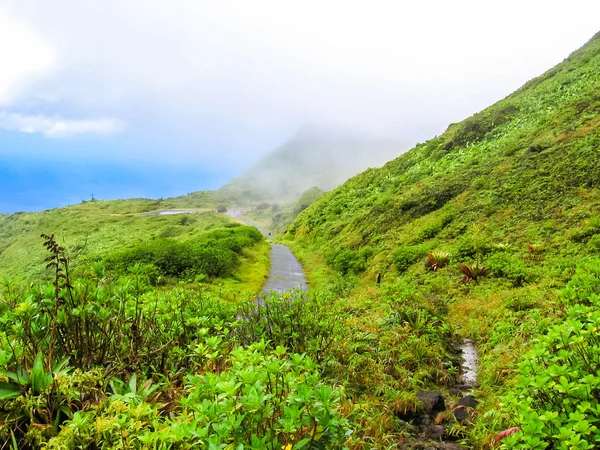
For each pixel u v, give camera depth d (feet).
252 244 103.04
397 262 55.26
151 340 11.63
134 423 6.24
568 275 31.37
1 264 184.96
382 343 20.44
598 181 51.49
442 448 11.94
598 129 61.77
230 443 6.04
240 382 6.83
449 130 133.49
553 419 7.48
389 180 122.93
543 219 50.47
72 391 7.20
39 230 254.88
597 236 39.37
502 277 37.40
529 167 64.49
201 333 11.09
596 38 131.13
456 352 22.02
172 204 450.71
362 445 10.75
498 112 110.52
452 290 37.68
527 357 9.53
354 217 105.60
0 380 7.16
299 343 16.10
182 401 7.23
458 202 68.08
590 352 9.36
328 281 60.13
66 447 5.83
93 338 9.87
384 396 14.93
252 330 15.67
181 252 56.29
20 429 6.71
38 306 9.34
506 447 7.41
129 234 196.44
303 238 125.90
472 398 15.12
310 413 6.40
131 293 11.62
